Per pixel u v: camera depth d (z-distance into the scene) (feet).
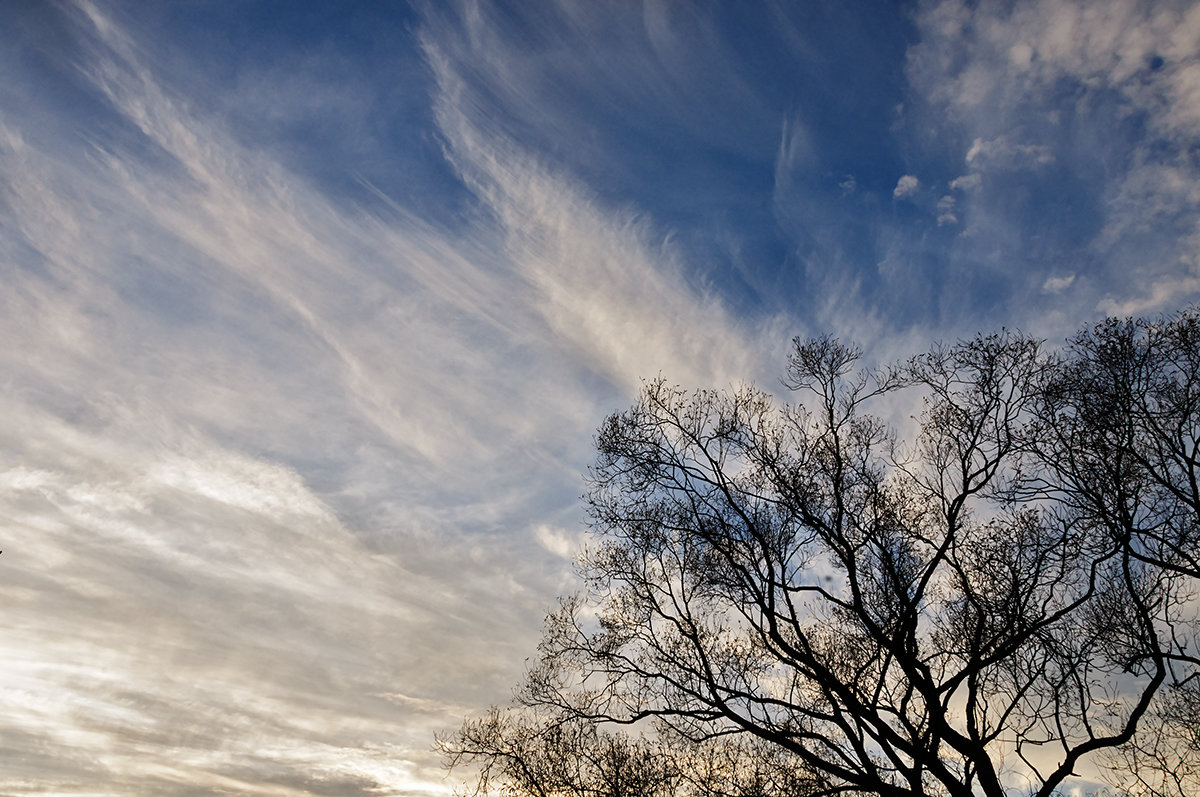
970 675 49.60
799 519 56.18
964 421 54.60
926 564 54.44
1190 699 46.96
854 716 50.90
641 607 57.52
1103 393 51.13
